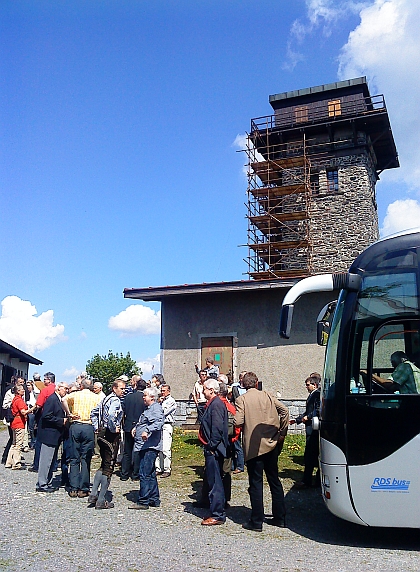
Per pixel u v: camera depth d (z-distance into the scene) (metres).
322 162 32.03
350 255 30.25
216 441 7.56
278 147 33.28
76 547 6.21
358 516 6.45
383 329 6.75
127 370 51.44
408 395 6.49
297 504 8.77
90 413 9.19
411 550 6.48
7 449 12.82
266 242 30.61
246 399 7.47
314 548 6.47
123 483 10.27
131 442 10.67
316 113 33.12
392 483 6.36
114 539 6.59
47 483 9.52
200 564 5.70
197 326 18.84
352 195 30.98
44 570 5.36
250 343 18.12
